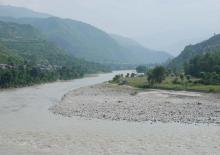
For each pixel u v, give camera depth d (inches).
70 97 4980.3
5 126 2679.6
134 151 1966.0
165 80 7593.5
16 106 3941.9
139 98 4847.4
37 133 2412.6
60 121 2910.9
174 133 2423.7
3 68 7372.1
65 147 2044.8
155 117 3078.2
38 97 5027.1
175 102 4306.1
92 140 2213.3
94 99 4712.1
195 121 2903.5
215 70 7593.5
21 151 1955.0
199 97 4968.0
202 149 2007.9
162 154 1911.9
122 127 2640.3
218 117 3115.2
